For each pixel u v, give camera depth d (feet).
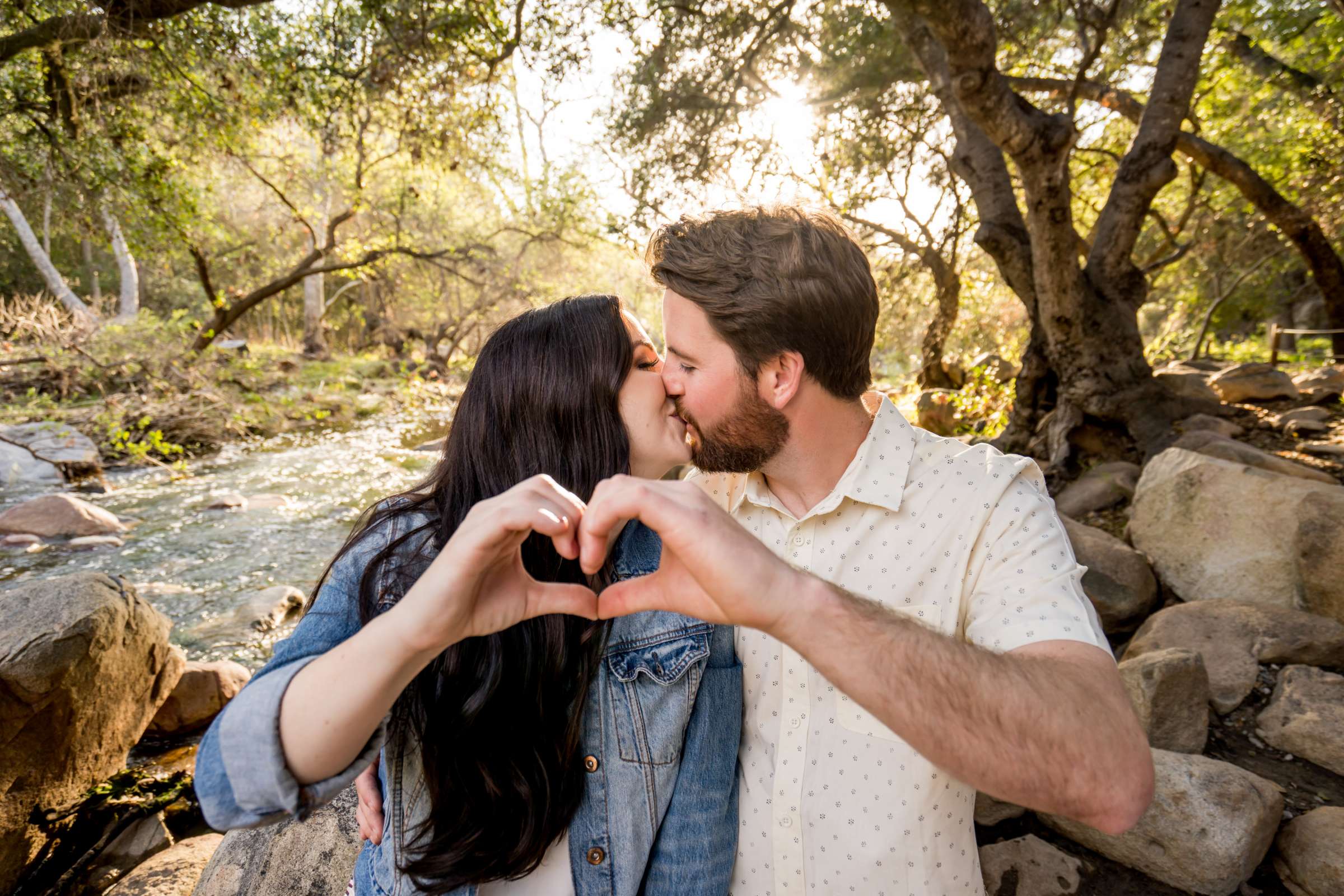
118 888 7.22
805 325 3.28
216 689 10.76
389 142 39.75
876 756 3.36
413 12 20.47
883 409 3.64
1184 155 26.43
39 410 32.58
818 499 3.67
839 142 29.66
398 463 30.32
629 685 3.28
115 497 24.57
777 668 3.65
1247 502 9.91
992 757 2.20
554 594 2.40
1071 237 15.01
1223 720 7.81
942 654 2.25
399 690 2.30
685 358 3.47
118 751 8.73
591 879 3.21
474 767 2.92
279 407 39.73
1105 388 15.74
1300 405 17.24
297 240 57.41
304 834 5.93
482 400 3.26
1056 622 2.81
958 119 17.62
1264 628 8.50
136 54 21.54
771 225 3.37
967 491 3.37
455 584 2.18
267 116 26.21
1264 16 27.99
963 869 3.42
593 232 43.65
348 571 2.88
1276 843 6.14
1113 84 27.89
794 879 3.50
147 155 26.66
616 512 2.19
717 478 4.17
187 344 40.09
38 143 23.09
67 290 53.36
